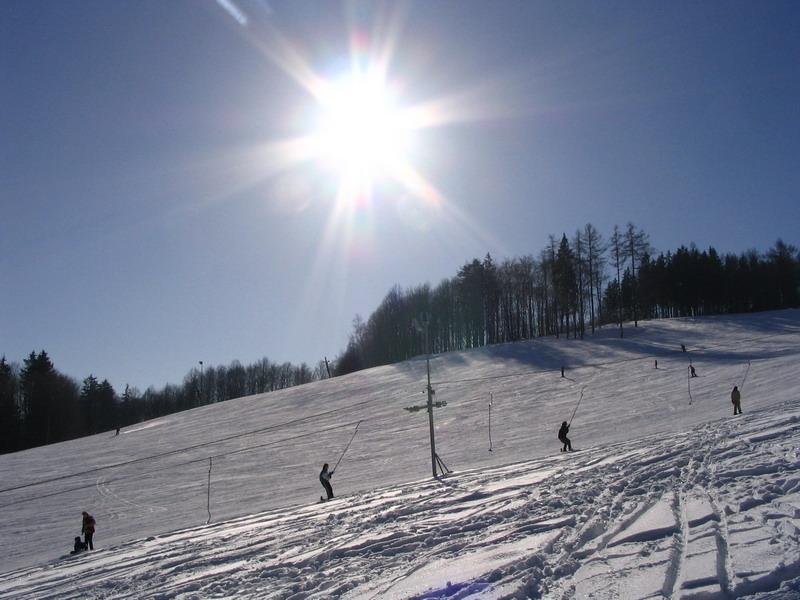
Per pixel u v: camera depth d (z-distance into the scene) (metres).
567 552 7.77
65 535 25.16
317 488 27.05
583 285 82.88
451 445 32.81
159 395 125.62
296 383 131.00
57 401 95.25
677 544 7.21
